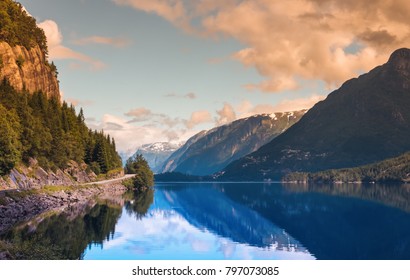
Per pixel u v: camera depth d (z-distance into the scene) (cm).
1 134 10169
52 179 13462
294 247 6372
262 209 12438
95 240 6288
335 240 6981
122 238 6588
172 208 12194
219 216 10531
